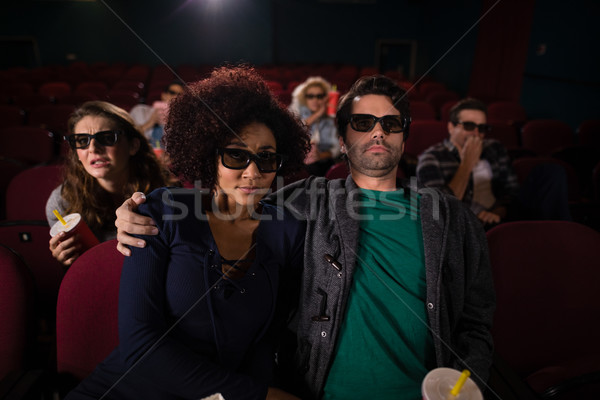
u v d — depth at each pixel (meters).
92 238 1.21
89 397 0.85
